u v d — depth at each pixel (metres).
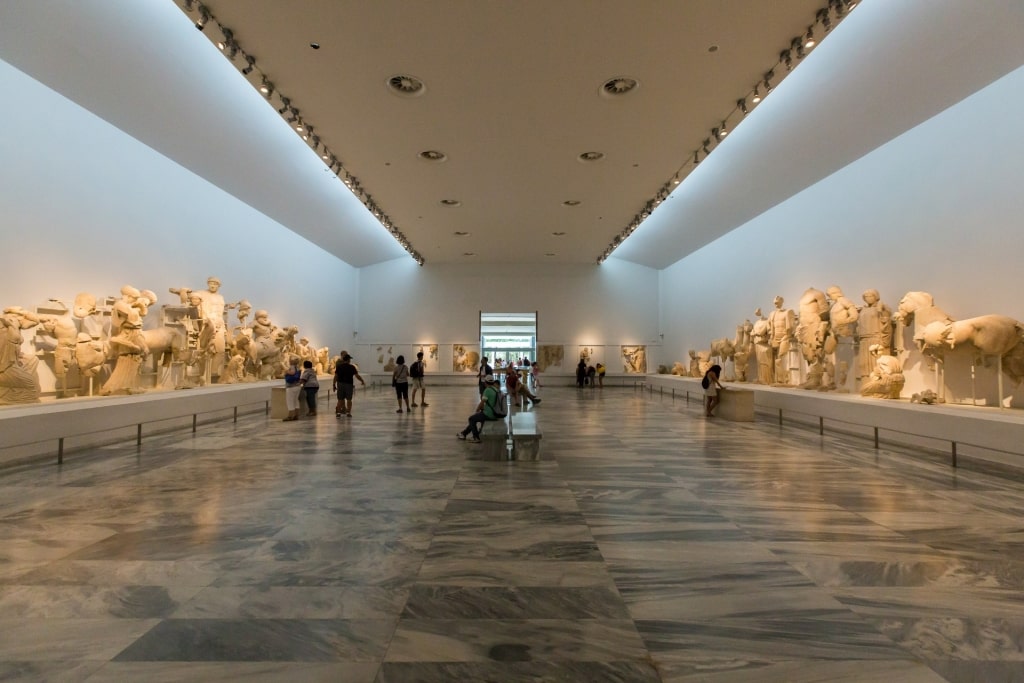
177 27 9.17
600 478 6.58
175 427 10.79
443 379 29.03
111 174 11.69
